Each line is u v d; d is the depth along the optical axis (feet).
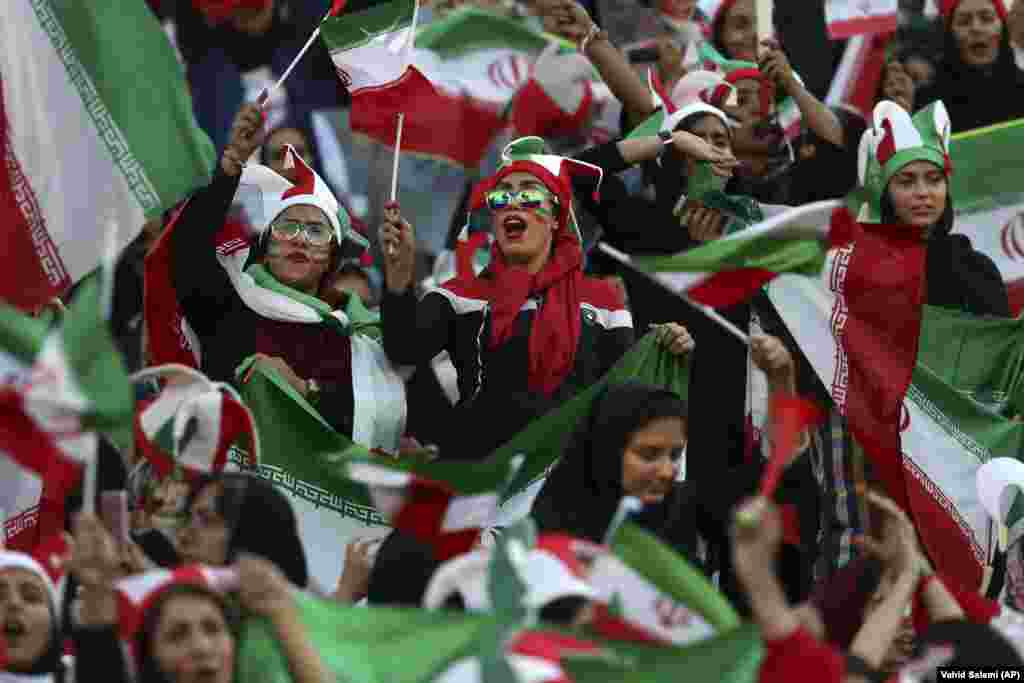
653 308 97.96
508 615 64.08
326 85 127.85
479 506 78.13
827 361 94.73
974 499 98.32
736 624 66.59
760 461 84.84
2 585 74.08
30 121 95.14
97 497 86.07
